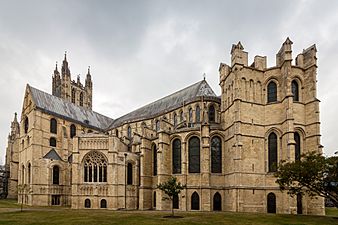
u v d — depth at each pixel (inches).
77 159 3248.0
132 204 3260.3
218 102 3312.0
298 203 2484.0
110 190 3132.4
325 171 1978.3
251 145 2674.7
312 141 2620.6
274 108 2726.4
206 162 2824.8
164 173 3014.3
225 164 2896.2
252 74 2802.7
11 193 4505.4
